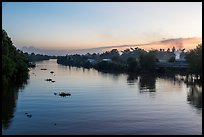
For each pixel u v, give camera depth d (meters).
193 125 74.31
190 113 88.88
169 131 69.06
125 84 178.25
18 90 141.25
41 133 67.25
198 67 179.88
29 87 155.25
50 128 71.50
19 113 88.25
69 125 74.31
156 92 138.25
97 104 104.88
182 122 77.44
